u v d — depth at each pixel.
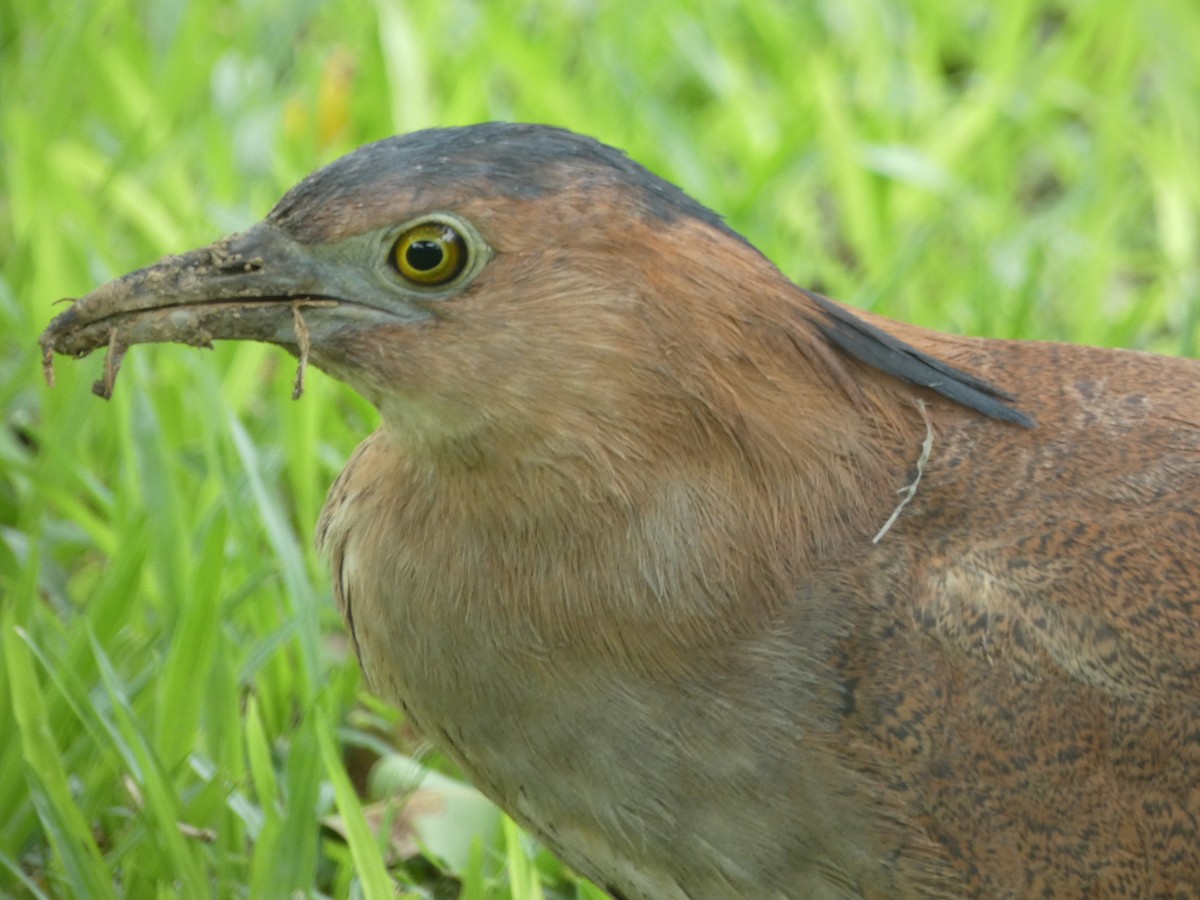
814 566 7.77
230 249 7.55
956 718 7.71
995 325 12.45
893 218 13.99
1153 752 7.66
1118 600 7.72
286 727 10.11
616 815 7.96
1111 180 14.15
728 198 13.45
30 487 11.03
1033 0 15.66
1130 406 8.19
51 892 9.10
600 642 7.68
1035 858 7.73
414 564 7.89
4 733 9.18
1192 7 15.51
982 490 7.93
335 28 15.81
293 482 11.09
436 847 9.40
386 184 7.34
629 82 14.34
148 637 10.13
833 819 7.79
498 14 14.56
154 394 11.28
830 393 7.84
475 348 7.39
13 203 12.94
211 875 9.07
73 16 14.25
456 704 8.02
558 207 7.33
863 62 15.13
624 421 7.52
